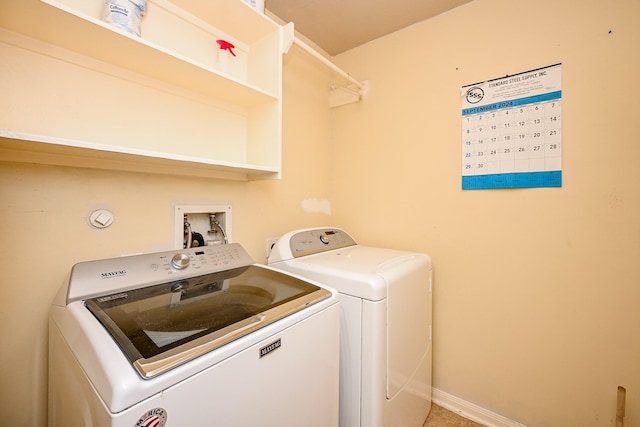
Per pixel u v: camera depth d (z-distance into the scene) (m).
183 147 1.25
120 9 0.94
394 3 1.57
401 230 1.82
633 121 1.17
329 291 1.02
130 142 1.09
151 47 0.92
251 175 1.50
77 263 0.88
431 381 1.71
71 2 0.95
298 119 1.88
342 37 1.90
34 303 0.89
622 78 1.19
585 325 1.28
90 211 1.00
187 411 0.57
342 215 2.11
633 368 1.18
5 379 0.84
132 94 1.09
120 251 1.07
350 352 1.12
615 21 1.20
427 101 1.70
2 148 0.81
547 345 1.37
